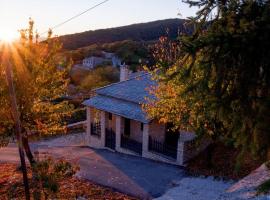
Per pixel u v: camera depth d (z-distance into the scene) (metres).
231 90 5.79
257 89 5.69
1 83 15.52
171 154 21.00
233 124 5.95
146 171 19.36
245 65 5.57
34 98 16.58
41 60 16.36
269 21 5.20
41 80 16.47
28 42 15.93
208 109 6.01
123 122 25.27
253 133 5.81
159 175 18.55
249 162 17.02
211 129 11.86
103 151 24.69
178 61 6.04
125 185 17.34
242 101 5.71
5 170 20.88
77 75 60.31
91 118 26.80
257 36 5.20
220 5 5.70
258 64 5.55
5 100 15.72
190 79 5.90
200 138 11.83
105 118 25.50
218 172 17.33
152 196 15.88
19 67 15.66
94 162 21.64
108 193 16.31
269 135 5.66
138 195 16.06
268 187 6.15
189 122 15.00
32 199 15.47
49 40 16.55
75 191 16.39
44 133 18.02
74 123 35.22
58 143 28.59
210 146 18.11
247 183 13.25
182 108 15.16
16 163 22.58
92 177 18.58
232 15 5.50
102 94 26.12
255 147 5.92
